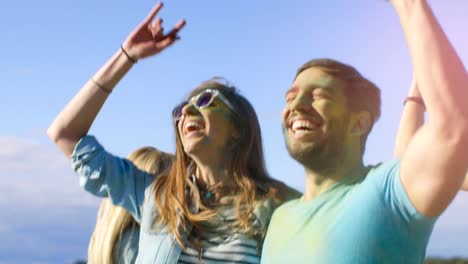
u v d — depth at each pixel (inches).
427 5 74.0
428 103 70.4
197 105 126.1
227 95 128.3
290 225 86.2
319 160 85.9
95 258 145.2
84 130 136.6
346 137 86.4
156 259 118.2
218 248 117.3
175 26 132.5
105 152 135.0
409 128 104.2
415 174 71.3
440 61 70.4
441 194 70.2
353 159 86.8
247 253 116.3
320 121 85.9
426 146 69.9
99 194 134.2
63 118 136.6
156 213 124.0
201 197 124.9
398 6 75.7
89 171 131.7
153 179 133.2
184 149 126.7
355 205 77.3
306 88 87.5
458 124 68.8
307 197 89.6
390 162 78.0
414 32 72.7
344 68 88.4
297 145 86.4
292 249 82.4
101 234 144.9
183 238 118.5
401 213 74.1
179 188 123.3
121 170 133.0
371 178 78.0
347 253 75.5
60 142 136.2
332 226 78.5
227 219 119.9
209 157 125.8
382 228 74.5
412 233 74.5
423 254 76.9
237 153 127.3
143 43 133.2
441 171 69.2
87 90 136.1
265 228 118.6
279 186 128.9
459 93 69.5
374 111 89.2
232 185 125.5
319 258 77.5
